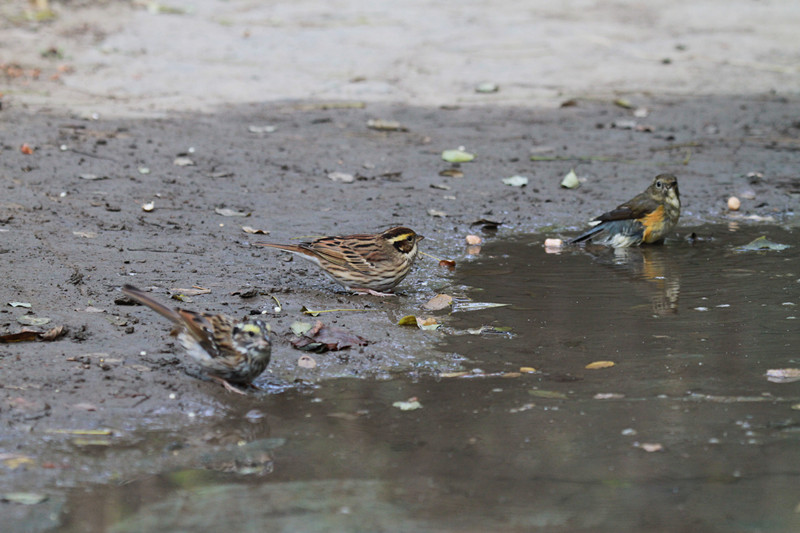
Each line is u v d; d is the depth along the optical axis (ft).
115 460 24.62
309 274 43.65
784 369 31.40
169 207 52.70
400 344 34.71
